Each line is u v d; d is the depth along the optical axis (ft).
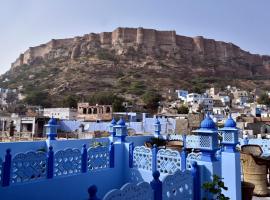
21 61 548.31
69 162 22.71
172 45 487.20
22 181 19.27
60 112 181.06
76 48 466.70
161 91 335.67
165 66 437.58
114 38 484.33
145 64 431.02
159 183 14.85
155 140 42.34
